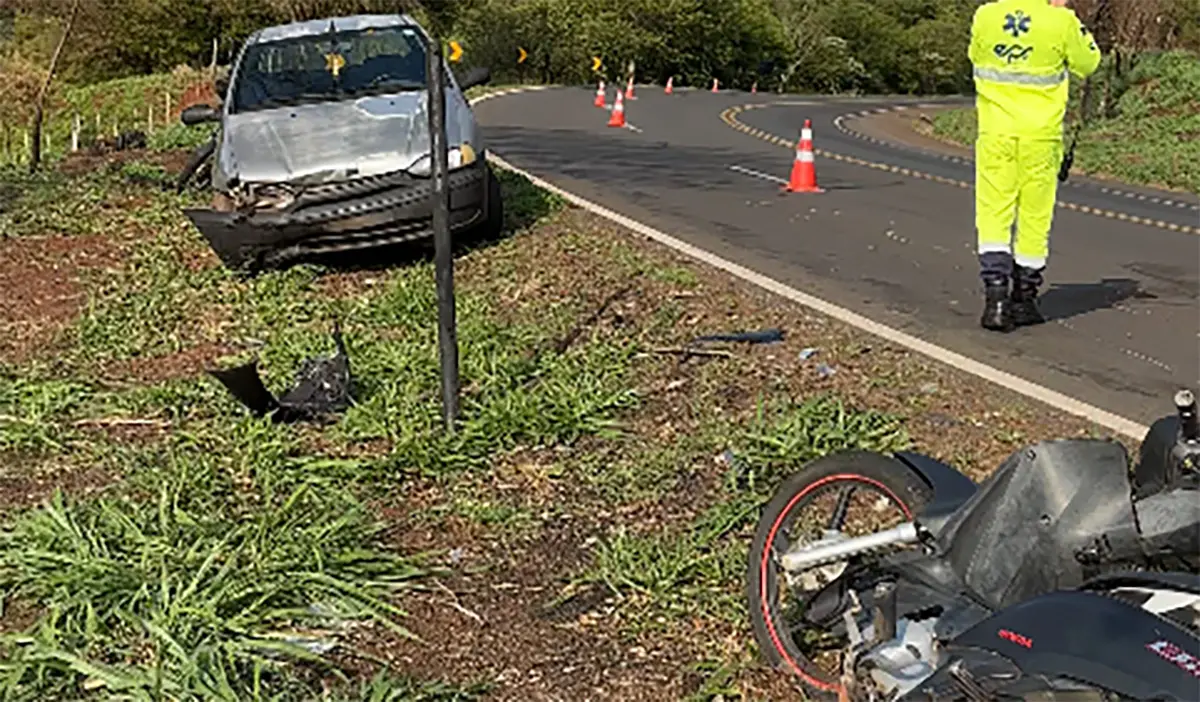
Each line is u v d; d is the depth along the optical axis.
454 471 6.20
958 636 3.36
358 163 10.15
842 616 4.10
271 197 10.05
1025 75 8.55
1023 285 8.98
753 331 8.35
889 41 95.25
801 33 87.94
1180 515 3.52
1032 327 9.00
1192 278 10.88
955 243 12.29
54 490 5.97
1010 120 8.60
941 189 16.78
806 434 6.29
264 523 5.36
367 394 7.22
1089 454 3.71
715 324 8.55
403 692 4.28
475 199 10.50
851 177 18.31
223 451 6.40
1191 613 3.14
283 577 4.93
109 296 9.70
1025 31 8.53
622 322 8.63
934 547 3.88
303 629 4.70
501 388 7.16
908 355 7.93
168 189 14.10
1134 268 11.38
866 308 9.48
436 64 6.38
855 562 4.09
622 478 6.07
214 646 4.44
